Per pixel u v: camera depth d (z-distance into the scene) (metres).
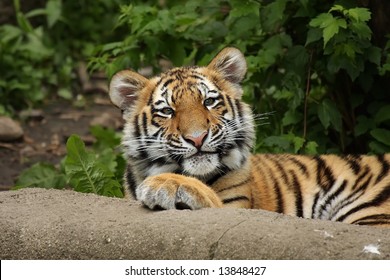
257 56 12.07
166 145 9.34
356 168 10.15
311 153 11.35
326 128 11.41
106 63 12.88
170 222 7.71
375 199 9.82
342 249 7.19
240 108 9.73
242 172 9.52
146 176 9.68
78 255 7.88
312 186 10.09
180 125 9.23
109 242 7.79
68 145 10.30
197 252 7.46
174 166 9.45
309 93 11.88
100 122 17.11
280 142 11.39
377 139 11.37
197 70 9.76
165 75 9.78
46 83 19.17
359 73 11.35
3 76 18.30
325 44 10.61
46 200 8.78
